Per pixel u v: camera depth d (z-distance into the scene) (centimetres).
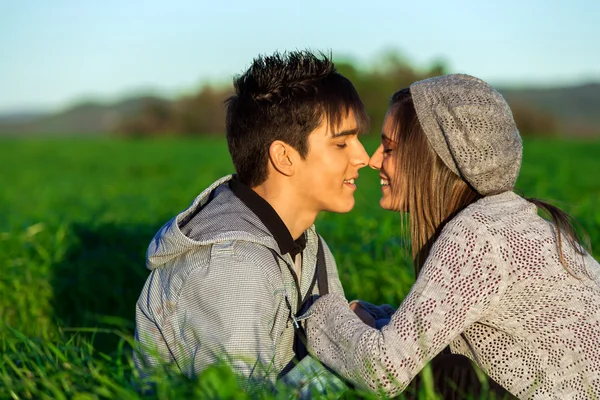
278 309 265
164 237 271
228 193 283
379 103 4322
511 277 241
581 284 247
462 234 246
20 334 318
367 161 284
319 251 307
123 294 520
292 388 251
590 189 1252
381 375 242
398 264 518
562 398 237
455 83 265
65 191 1748
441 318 241
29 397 269
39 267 532
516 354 245
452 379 251
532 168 1636
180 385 245
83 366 294
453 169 264
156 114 5900
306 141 273
